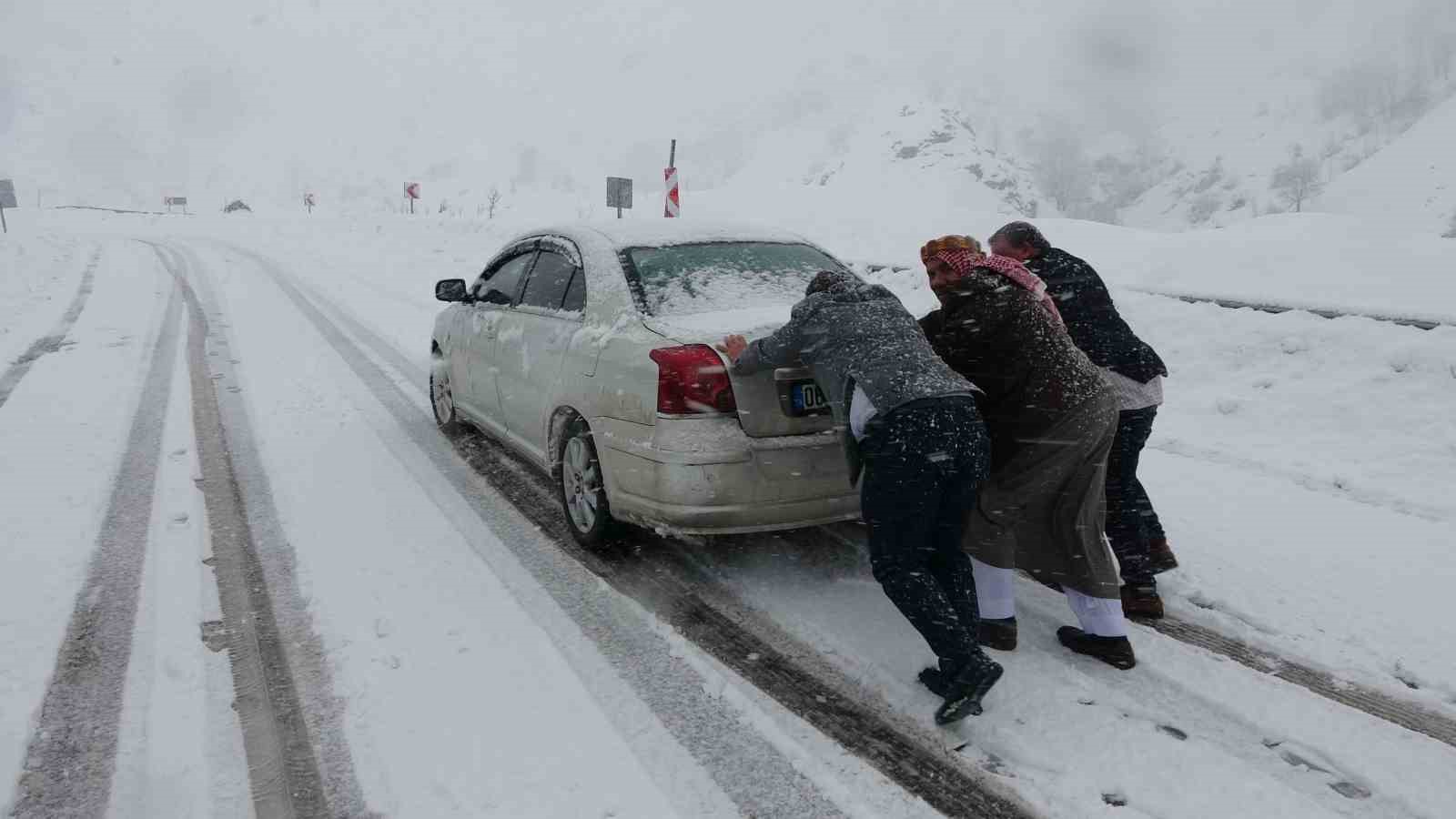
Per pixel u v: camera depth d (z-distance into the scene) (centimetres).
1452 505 467
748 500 353
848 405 312
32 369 846
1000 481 317
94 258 2244
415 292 1593
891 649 334
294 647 336
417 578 394
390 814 249
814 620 357
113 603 369
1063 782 261
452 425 627
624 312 397
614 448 380
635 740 280
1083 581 321
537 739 281
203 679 314
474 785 260
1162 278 904
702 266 426
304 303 1423
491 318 530
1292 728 287
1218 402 642
